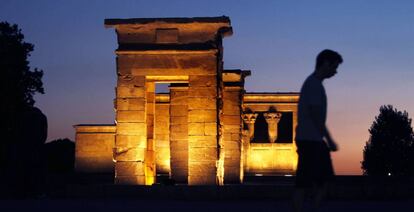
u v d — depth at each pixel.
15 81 57.22
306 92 10.99
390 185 25.59
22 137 26.91
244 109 59.22
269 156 57.81
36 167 26.95
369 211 17.36
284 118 59.75
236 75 43.50
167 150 50.38
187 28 33.91
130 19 34.16
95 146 56.69
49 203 21.38
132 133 34.00
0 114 55.41
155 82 35.69
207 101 33.53
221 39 35.53
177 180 39.09
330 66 11.02
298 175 11.00
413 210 17.92
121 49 34.09
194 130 33.47
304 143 10.92
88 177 44.62
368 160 77.06
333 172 11.20
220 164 34.75
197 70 33.69
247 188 24.80
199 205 20.78
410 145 76.25
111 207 19.14
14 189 26.31
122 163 33.84
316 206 11.34
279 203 22.39
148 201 23.50
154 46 34.00
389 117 77.38
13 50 58.22
